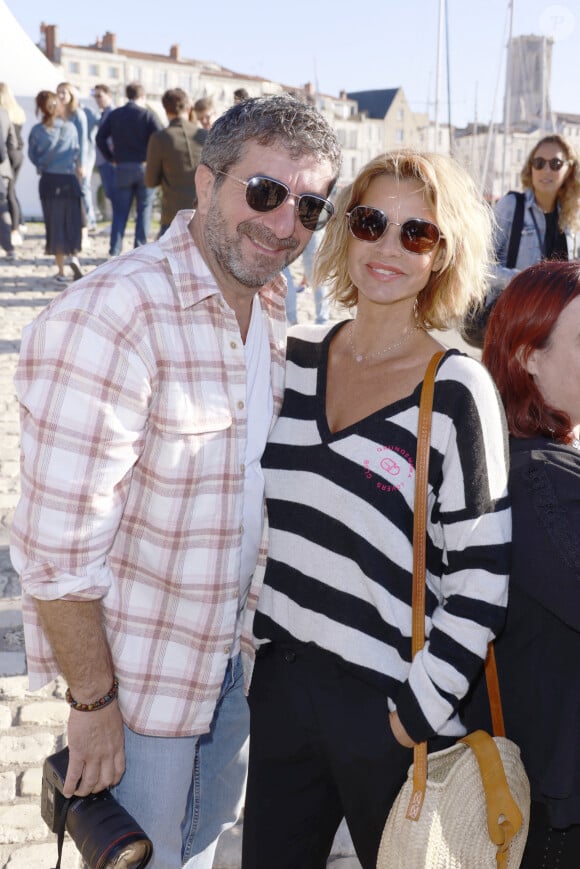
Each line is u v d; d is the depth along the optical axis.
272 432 1.89
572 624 1.59
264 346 1.91
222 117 1.76
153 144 8.97
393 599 1.70
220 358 1.73
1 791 2.71
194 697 1.82
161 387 1.68
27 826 2.58
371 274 1.81
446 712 1.64
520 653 1.70
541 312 1.71
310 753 1.87
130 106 11.25
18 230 13.70
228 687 2.02
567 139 4.73
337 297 2.04
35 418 1.63
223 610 1.80
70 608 1.68
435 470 1.66
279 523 1.84
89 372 1.61
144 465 1.73
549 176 4.72
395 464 1.69
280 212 1.72
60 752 1.86
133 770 1.87
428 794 1.62
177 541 1.75
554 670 1.66
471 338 2.74
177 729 1.82
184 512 1.73
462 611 1.63
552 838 1.71
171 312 1.69
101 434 1.62
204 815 2.15
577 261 1.77
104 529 1.67
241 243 1.73
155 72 88.19
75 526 1.63
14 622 3.63
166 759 1.85
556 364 1.70
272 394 1.90
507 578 1.63
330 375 1.89
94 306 1.63
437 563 1.76
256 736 1.95
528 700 1.68
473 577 1.63
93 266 12.05
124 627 1.79
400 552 1.69
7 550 4.23
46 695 3.19
